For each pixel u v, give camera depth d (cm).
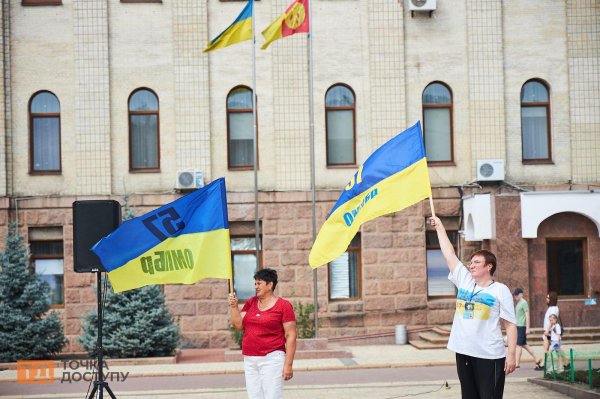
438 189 3066
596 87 3100
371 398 1803
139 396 1942
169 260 1308
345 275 3081
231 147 3075
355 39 3078
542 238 2905
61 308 3022
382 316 3027
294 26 2730
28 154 3033
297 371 2389
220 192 1312
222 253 1300
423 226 3058
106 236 1397
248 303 1236
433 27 3089
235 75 3061
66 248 3016
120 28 3055
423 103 3094
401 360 2523
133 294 2656
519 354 2339
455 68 3091
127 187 3041
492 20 3081
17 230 2828
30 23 3039
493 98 3080
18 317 2614
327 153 3070
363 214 1273
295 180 3045
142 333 2609
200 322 3011
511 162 3084
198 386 2138
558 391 1767
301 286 3027
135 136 3072
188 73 3050
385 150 1273
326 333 3014
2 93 3011
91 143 3033
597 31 3102
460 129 3088
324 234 1313
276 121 3047
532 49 3100
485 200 2883
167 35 3062
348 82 3070
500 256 2878
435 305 3034
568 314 2908
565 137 3103
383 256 3042
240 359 2659
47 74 3038
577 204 2880
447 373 2270
